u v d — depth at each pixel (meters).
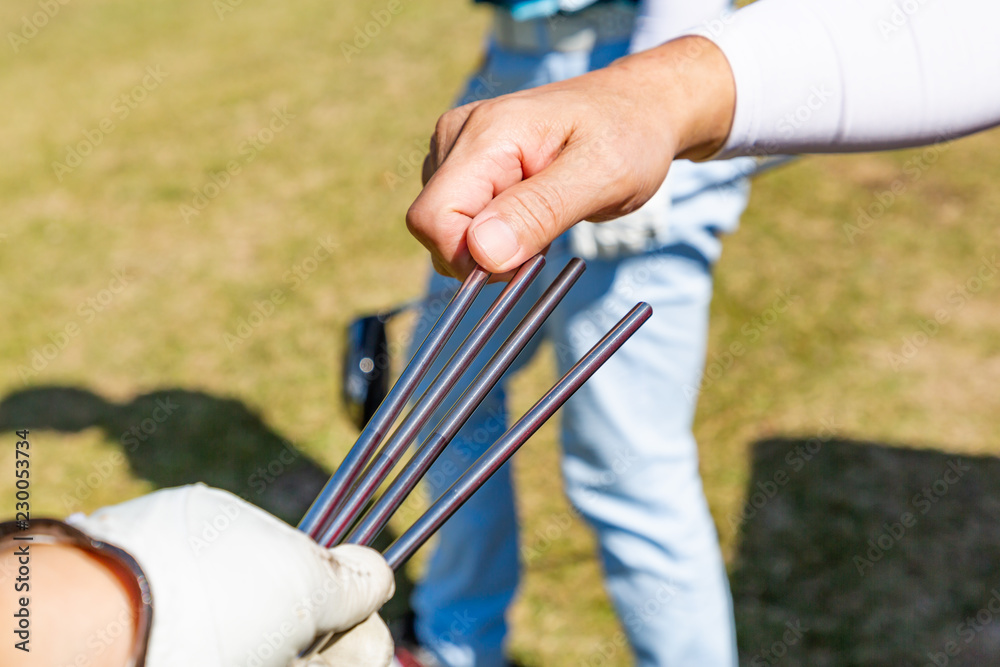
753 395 2.51
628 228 1.20
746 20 0.70
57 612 0.38
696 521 1.42
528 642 1.90
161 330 3.02
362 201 3.75
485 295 1.39
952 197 3.41
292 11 6.61
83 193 4.07
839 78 0.68
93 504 2.29
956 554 2.03
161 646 0.41
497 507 1.54
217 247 3.51
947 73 0.69
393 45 5.61
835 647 1.84
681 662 1.46
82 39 6.43
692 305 1.33
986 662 1.79
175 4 7.20
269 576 0.45
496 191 0.63
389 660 0.57
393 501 0.55
